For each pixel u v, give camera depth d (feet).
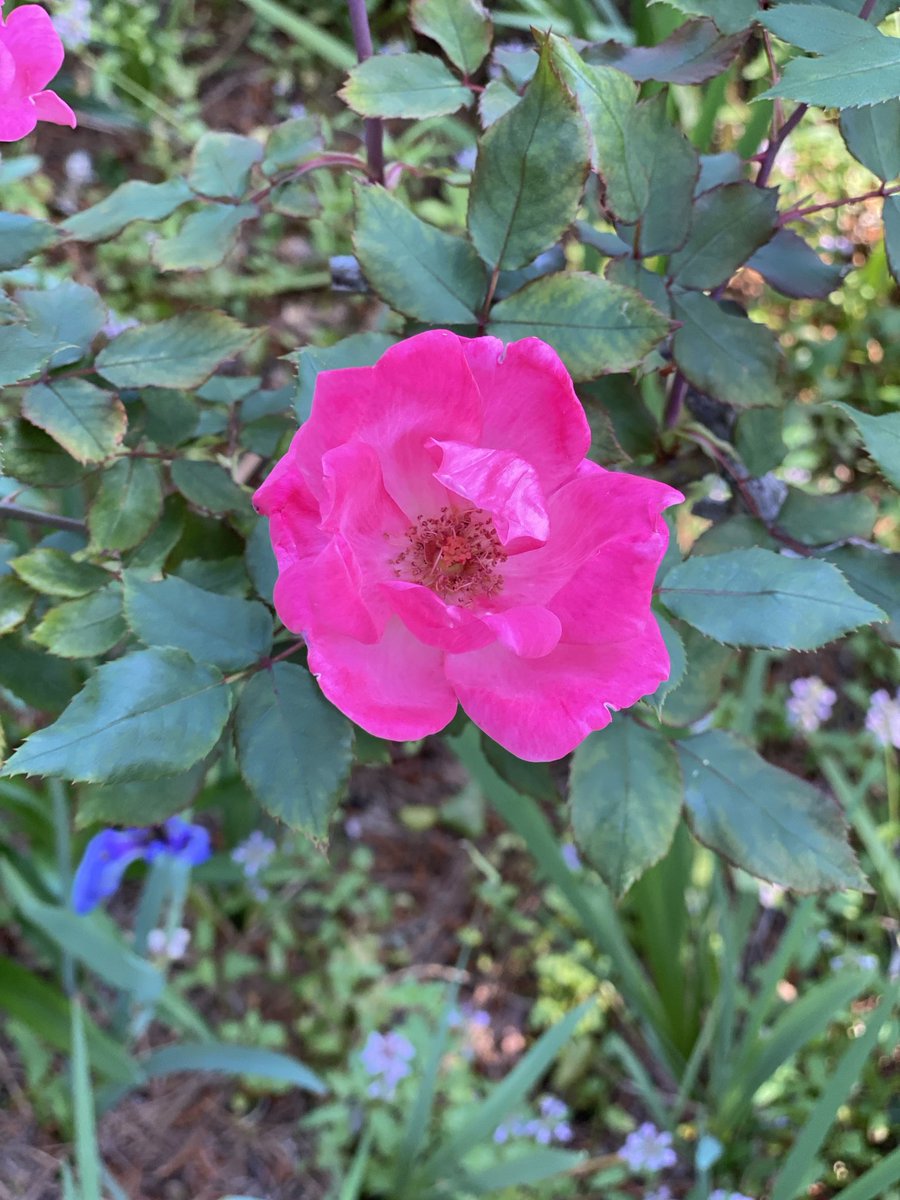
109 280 2.23
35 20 0.77
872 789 1.98
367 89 0.87
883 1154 1.62
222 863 1.63
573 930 1.88
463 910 1.93
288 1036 1.77
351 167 1.01
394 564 0.78
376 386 0.68
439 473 0.69
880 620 0.75
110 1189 1.42
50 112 0.82
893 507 2.09
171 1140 1.65
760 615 0.77
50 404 0.88
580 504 0.71
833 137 2.25
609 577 0.69
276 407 1.13
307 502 0.70
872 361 2.27
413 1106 1.52
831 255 2.17
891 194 0.84
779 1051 1.38
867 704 2.04
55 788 1.42
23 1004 1.37
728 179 0.99
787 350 2.22
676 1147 1.66
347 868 1.91
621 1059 1.77
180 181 1.01
